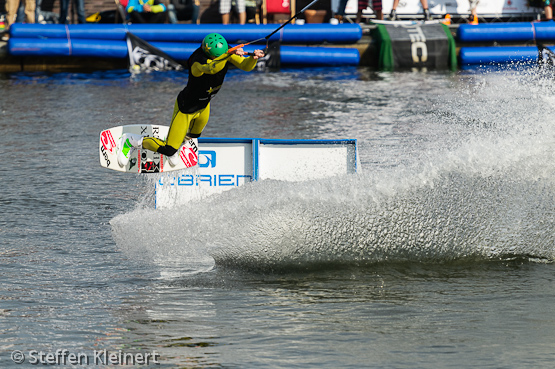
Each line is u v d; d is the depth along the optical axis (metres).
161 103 43.78
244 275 18.41
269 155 22.47
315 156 22.62
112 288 17.33
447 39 60.66
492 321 15.54
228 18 62.91
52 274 18.19
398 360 13.73
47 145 33.09
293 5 63.81
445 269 19.16
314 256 19.27
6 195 25.27
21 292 16.97
